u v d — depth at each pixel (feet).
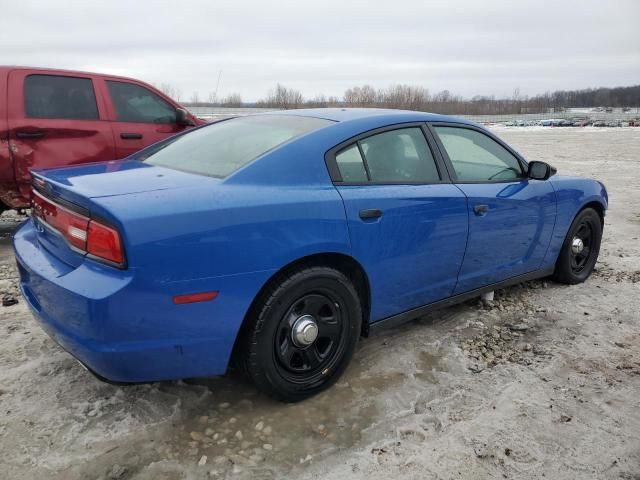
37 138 17.76
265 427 8.29
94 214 7.23
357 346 11.07
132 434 8.02
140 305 7.04
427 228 10.21
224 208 7.66
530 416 8.75
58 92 18.44
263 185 8.35
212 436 8.04
